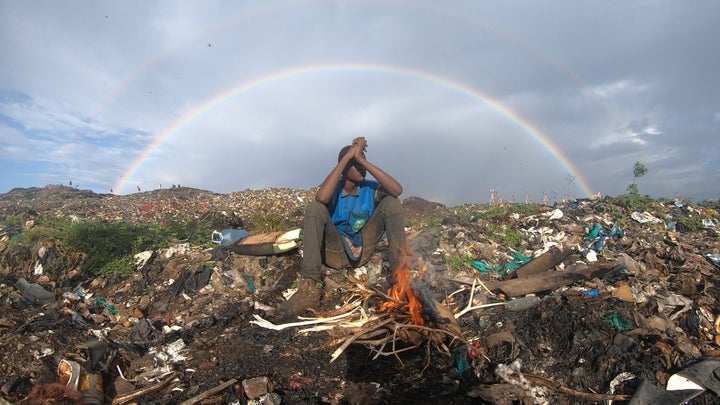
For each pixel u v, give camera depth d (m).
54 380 3.54
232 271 5.46
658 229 6.56
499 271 5.41
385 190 4.74
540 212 7.58
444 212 8.89
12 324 4.20
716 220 7.12
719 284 4.67
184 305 4.98
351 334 3.95
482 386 3.36
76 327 4.37
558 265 5.31
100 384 3.49
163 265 5.65
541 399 3.25
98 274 5.48
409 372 3.65
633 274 4.78
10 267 5.44
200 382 3.59
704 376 3.16
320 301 4.75
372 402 3.32
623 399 3.14
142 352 4.11
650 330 3.72
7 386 3.38
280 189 12.91
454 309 4.48
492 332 4.01
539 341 3.77
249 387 3.38
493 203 9.69
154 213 9.98
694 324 3.96
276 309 4.73
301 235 5.99
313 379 3.59
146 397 3.46
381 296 4.46
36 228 6.09
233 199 11.70
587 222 6.84
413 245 5.86
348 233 4.94
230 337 4.21
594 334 3.68
